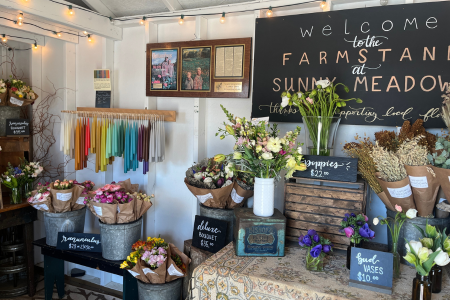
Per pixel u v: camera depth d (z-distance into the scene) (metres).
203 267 1.69
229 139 2.71
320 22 2.22
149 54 2.85
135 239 2.53
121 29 3.10
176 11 2.71
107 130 2.76
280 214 1.90
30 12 2.34
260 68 2.42
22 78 3.54
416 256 1.35
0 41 3.37
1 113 3.08
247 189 2.18
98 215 2.44
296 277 1.58
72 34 3.29
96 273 3.43
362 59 2.12
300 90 2.30
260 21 2.40
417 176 1.56
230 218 2.30
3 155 3.23
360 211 1.82
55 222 2.72
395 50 2.04
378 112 2.10
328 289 1.47
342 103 1.92
